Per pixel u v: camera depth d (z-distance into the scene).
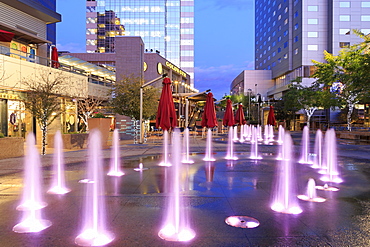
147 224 4.25
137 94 22.45
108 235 3.85
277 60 80.81
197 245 3.55
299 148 16.53
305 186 6.79
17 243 3.62
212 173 8.41
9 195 5.95
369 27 58.06
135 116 22.55
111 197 5.74
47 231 4.01
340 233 3.91
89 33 81.69
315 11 61.69
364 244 3.56
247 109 68.75
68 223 4.30
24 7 20.80
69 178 7.69
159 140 23.14
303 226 4.17
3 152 11.45
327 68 31.56
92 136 16.89
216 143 19.97
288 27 70.38
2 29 18.36
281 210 4.92
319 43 61.44
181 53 83.00
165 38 82.94
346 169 9.25
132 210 4.91
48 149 15.59
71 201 5.48
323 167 9.66
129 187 6.61
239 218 4.52
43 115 13.10
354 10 58.28
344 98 31.94
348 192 6.21
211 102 19.62
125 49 30.98
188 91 64.56
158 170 8.92
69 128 22.88
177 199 5.59
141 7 82.75
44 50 23.75
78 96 21.52
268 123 34.16
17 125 18.34
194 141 21.77
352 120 47.56
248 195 5.92
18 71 16.39
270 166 9.77
